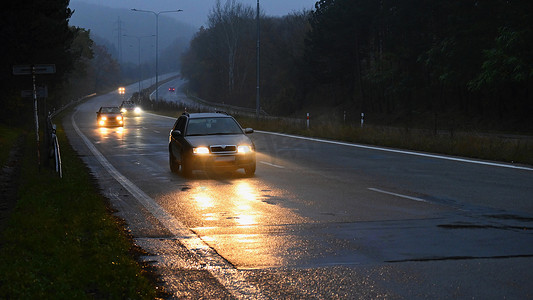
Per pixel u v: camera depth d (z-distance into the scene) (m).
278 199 11.55
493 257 6.91
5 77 33.00
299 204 10.93
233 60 123.25
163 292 5.71
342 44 72.94
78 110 91.00
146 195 12.23
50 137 18.12
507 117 45.06
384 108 69.88
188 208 10.60
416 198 11.52
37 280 5.77
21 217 8.94
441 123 49.72
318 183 13.92
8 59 29.48
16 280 5.77
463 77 48.50
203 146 15.17
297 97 91.06
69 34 45.84
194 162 15.08
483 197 11.58
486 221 9.13
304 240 7.94
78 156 21.41
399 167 17.19
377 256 7.05
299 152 22.50
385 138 25.67
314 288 5.82
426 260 6.82
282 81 104.69
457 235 8.13
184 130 16.42
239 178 15.10
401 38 61.41
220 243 7.81
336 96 83.06
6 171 16.64
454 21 48.22
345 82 81.06
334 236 8.17
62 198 10.84
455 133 25.70
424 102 59.88
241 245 7.69
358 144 26.08
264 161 19.31
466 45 46.78
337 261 6.84
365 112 68.81
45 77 44.09
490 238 7.92
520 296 5.48
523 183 13.57
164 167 17.92
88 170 16.98
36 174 14.80
